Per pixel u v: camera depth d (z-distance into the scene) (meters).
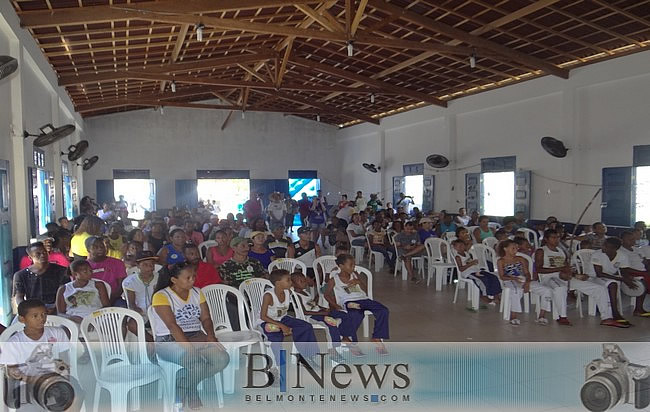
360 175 16.42
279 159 17.08
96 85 10.37
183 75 11.34
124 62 8.95
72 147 8.97
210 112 16.27
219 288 3.93
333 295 4.53
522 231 7.80
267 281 4.25
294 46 10.44
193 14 6.64
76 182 11.64
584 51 8.31
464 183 11.64
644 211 7.66
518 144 10.06
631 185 7.81
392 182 14.63
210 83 10.66
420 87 11.78
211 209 14.66
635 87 7.76
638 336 4.80
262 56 10.34
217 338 3.64
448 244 7.20
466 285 6.95
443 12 7.73
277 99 14.47
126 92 12.06
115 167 15.34
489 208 10.88
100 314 3.14
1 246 4.50
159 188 15.78
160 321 3.30
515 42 8.36
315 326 4.19
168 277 3.40
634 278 5.49
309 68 11.55
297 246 6.28
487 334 4.89
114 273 4.32
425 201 12.98
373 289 7.13
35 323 2.85
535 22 7.51
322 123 17.53
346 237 8.92
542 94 9.37
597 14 7.04
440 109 12.25
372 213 11.72
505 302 5.43
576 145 8.70
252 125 16.77
